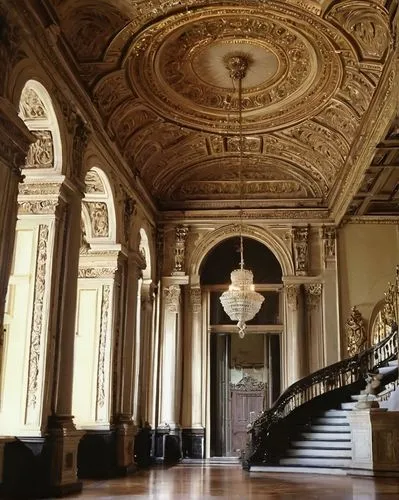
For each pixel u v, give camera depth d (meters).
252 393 18.53
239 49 12.34
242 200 18.30
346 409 14.38
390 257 17.48
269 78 13.36
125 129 14.27
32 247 10.09
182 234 18.25
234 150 16.84
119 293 13.95
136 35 11.39
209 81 13.52
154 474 12.88
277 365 18.27
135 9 10.67
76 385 13.01
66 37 10.46
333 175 16.86
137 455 15.34
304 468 12.70
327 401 14.73
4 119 7.79
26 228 10.18
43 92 9.62
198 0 10.63
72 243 10.66
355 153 14.00
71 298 10.52
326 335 17.09
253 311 13.45
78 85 10.89
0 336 7.74
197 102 14.26
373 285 17.34
